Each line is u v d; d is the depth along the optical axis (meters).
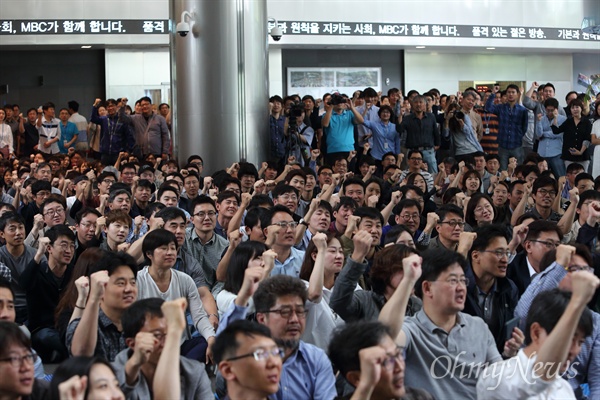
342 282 6.75
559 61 28.03
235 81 16.03
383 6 25.39
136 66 25.06
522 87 27.80
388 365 4.96
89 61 25.34
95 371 4.71
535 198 11.90
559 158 18.16
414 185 12.29
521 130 18.25
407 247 7.02
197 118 15.94
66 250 8.82
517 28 26.44
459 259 6.18
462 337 6.20
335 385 6.19
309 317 6.74
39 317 8.76
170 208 8.95
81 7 24.00
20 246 9.59
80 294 6.64
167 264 7.95
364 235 6.74
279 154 17.11
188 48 15.93
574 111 17.55
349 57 26.41
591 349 6.57
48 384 5.31
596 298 7.89
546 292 5.55
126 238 9.68
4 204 10.81
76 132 21.66
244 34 16.09
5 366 4.87
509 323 6.66
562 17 26.83
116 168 17.48
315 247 7.42
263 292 5.95
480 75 27.41
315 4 24.94
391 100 19.62
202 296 8.56
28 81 25.23
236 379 4.87
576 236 10.62
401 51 26.73
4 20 23.72
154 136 19.06
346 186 12.28
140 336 5.35
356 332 5.07
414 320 6.21
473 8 26.08
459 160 15.69
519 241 8.34
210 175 15.98
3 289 6.30
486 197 10.84
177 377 5.11
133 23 24.19
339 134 17.22
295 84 26.06
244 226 9.91
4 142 20.31
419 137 17.22
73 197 13.80
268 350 4.85
